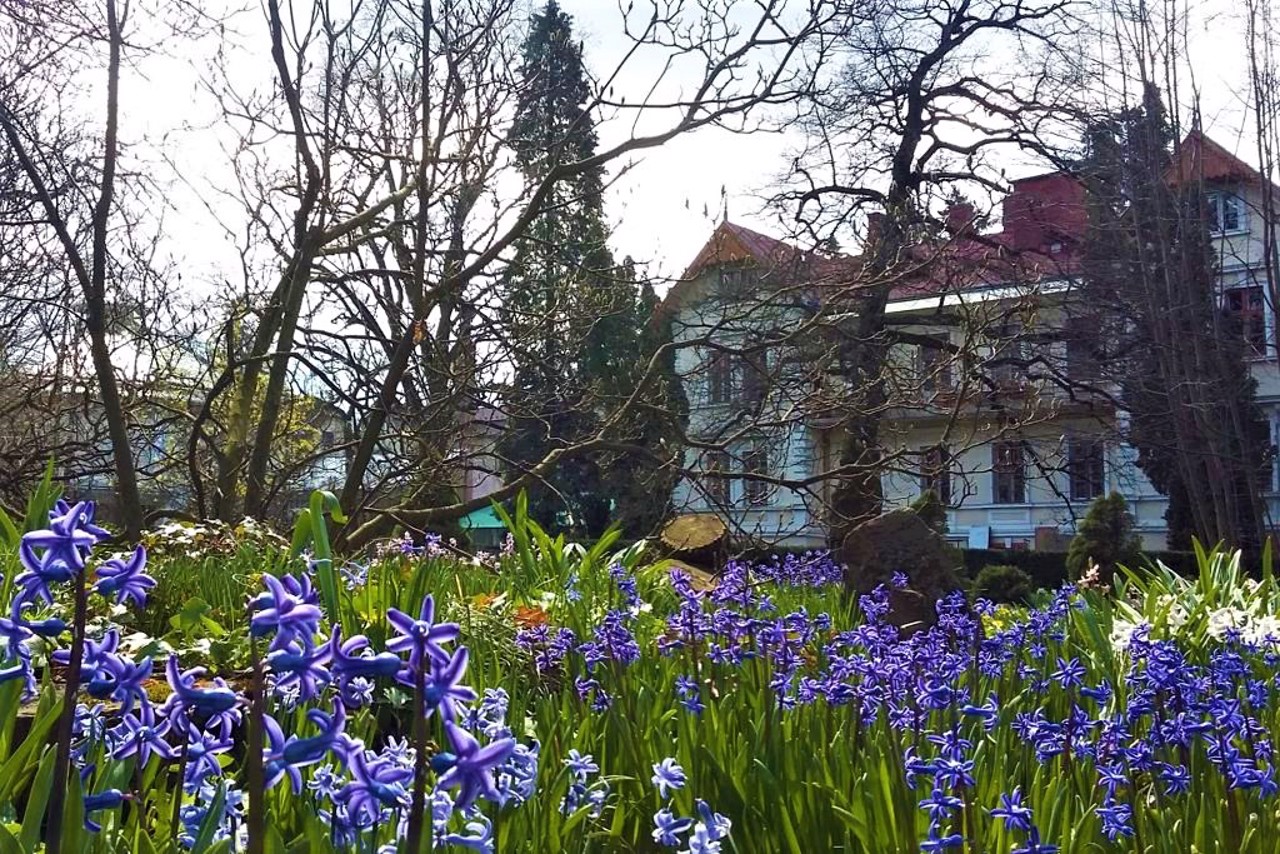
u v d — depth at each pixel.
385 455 10.50
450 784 1.39
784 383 11.27
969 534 36.56
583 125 12.14
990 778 2.97
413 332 9.91
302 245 9.98
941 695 3.10
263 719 1.59
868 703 3.40
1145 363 21.91
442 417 10.95
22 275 12.09
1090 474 30.22
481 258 10.40
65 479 10.93
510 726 3.13
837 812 2.64
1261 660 5.62
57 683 3.67
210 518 9.70
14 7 9.90
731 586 6.00
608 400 11.83
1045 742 3.12
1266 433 28.77
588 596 6.73
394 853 1.83
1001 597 18.64
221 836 2.01
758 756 3.02
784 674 3.95
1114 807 2.66
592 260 13.23
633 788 2.98
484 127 10.54
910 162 22.55
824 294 12.71
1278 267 21.27
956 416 11.57
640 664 4.46
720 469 11.68
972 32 21.39
